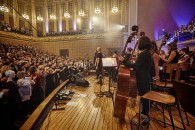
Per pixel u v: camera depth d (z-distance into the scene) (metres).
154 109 3.46
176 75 2.68
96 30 19.41
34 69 4.63
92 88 6.06
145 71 2.53
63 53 19.86
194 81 3.59
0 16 17.42
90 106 3.87
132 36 3.04
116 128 2.67
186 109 1.36
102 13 20.09
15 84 3.23
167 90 3.88
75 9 20.66
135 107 3.65
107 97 4.65
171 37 9.68
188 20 9.26
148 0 10.29
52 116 3.27
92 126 2.78
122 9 19.12
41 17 20.48
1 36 14.77
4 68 4.21
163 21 10.22
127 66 2.59
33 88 4.12
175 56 3.54
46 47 20.25
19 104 3.31
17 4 18.94
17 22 18.92
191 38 7.36
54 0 20.78
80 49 19.41
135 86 3.30
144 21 10.34
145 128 2.54
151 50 3.27
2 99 2.96
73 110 3.61
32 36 19.53
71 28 21.09
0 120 2.91
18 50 13.78
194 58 4.43
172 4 9.81
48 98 3.33
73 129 2.69
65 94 4.66
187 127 2.62
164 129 2.56
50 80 5.34
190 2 9.08
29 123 2.20
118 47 17.45
